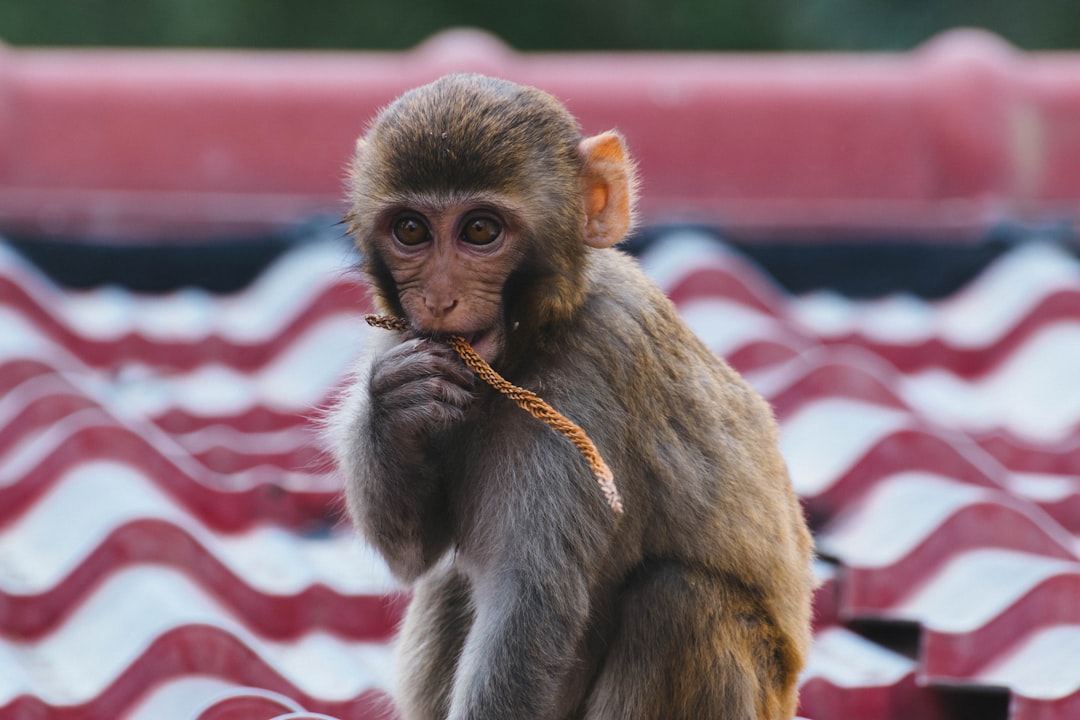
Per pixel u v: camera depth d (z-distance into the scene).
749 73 16.72
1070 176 16.66
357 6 38.41
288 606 9.82
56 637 9.52
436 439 8.00
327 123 16.30
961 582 9.95
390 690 9.03
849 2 37.41
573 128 7.73
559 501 7.50
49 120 16.22
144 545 9.75
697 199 16.55
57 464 11.02
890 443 11.18
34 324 13.74
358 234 7.76
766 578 8.05
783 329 13.75
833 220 15.77
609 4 39.12
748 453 8.16
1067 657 8.95
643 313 7.90
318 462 11.48
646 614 7.71
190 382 13.72
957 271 15.56
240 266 15.63
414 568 8.01
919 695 9.12
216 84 16.33
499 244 7.38
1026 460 12.49
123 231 15.59
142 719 8.30
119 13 37.06
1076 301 14.41
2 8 36.81
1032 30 35.69
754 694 7.81
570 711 8.02
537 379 7.62
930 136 16.59
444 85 7.57
